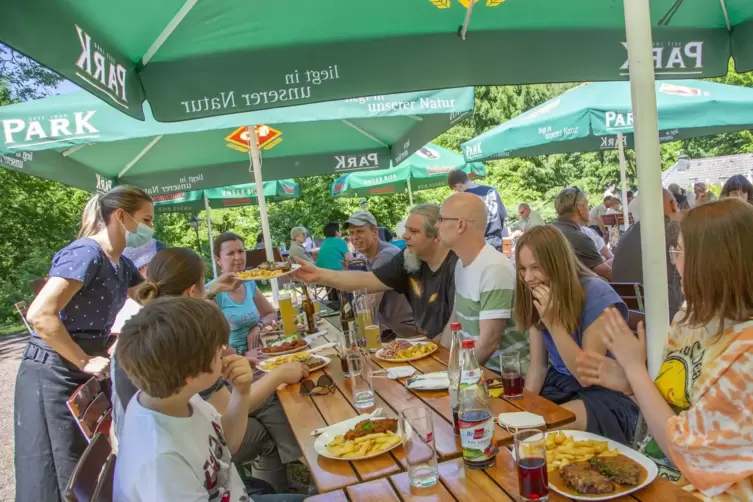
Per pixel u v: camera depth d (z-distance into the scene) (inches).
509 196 886.4
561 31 104.4
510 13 99.2
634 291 136.2
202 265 83.8
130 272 118.6
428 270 129.3
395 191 474.6
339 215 797.2
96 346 108.3
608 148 319.3
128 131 136.2
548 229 82.9
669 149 1025.5
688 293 53.4
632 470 52.3
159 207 395.9
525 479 49.5
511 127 238.1
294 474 125.3
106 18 77.6
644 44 75.9
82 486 54.6
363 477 59.5
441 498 52.6
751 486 49.8
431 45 101.0
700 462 51.2
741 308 50.2
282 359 113.8
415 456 55.1
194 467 53.4
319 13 92.4
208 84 93.2
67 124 131.1
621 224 357.7
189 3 82.8
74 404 78.4
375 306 137.7
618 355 61.9
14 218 553.6
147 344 50.5
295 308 165.0
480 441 57.6
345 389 91.7
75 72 66.0
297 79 96.4
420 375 91.0
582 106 223.0
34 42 57.9
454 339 79.4
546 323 82.4
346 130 225.0
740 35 109.4
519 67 103.4
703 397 51.2
